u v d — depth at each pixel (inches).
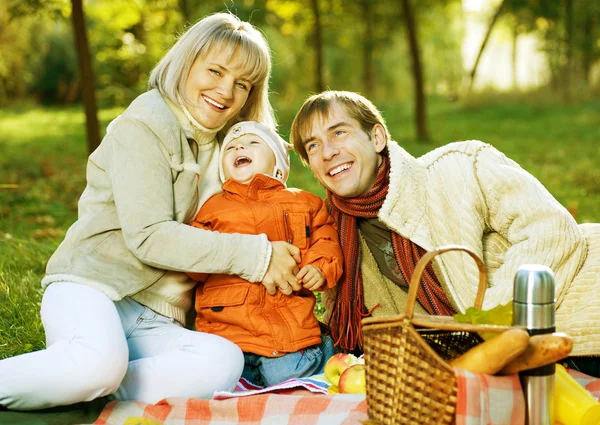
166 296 124.9
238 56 124.8
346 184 125.9
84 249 119.5
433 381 89.4
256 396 110.0
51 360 107.7
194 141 128.6
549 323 93.2
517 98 913.5
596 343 114.6
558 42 943.0
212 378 115.4
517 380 92.6
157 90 127.6
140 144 119.0
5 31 1149.1
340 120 125.6
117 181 118.2
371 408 96.7
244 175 127.6
